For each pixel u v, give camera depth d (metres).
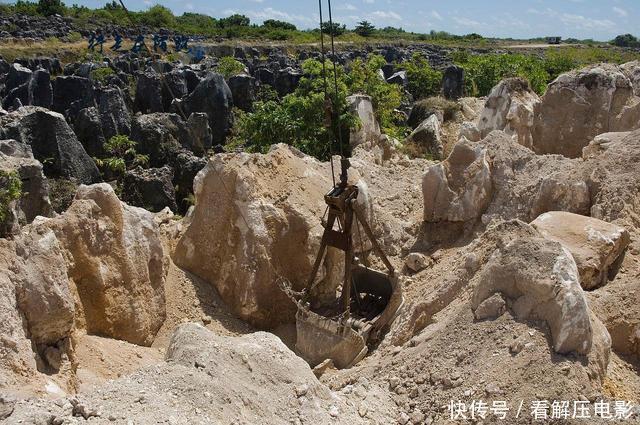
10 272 9.12
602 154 13.45
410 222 15.13
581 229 10.96
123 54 51.78
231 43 66.00
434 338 9.42
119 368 10.45
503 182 14.20
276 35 73.75
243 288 13.13
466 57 59.69
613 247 10.67
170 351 8.38
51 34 57.59
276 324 13.34
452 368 8.65
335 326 11.47
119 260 11.71
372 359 10.96
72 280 10.93
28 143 24.02
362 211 14.16
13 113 24.61
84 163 25.39
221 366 7.77
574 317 7.98
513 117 19.03
